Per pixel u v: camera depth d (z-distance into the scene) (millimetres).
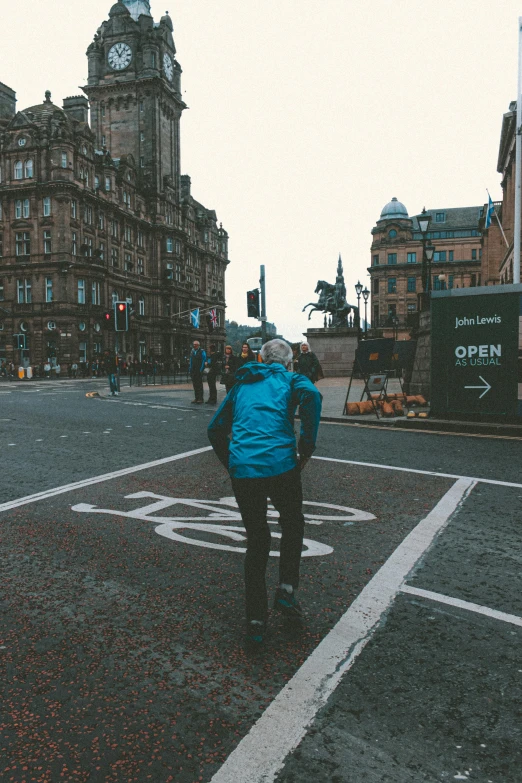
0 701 2697
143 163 72000
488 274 45031
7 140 55094
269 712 2572
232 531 5145
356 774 2201
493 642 3176
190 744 2379
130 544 4816
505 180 36969
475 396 11969
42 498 6348
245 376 3477
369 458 8547
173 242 74250
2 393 24719
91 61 72875
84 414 14961
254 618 3123
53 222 54094
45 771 2242
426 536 4934
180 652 3105
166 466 8094
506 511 5668
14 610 3646
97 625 3430
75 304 55188
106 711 2609
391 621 3422
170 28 74562
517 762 2262
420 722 2500
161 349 73000
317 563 4336
